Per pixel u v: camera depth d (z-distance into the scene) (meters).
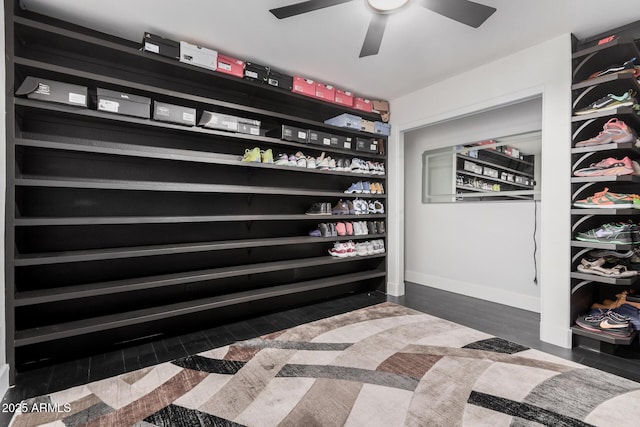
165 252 2.34
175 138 2.70
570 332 2.30
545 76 2.46
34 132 2.14
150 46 2.26
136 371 1.94
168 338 2.49
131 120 2.23
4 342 1.76
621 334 2.13
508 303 3.38
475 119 3.75
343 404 1.58
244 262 3.14
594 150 2.23
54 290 2.06
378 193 3.84
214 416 1.49
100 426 1.43
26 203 2.13
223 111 2.88
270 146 3.26
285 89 2.97
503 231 3.46
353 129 3.51
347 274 3.77
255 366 1.98
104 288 2.12
